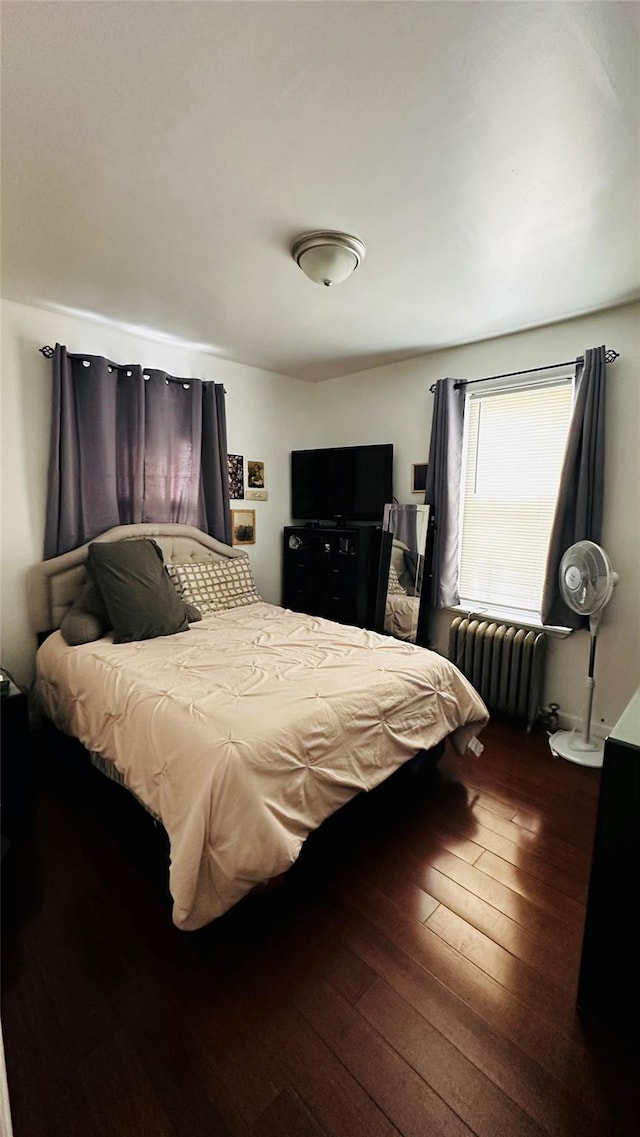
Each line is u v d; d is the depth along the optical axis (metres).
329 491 4.09
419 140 1.41
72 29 1.08
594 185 1.62
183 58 1.15
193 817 1.37
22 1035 1.21
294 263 2.20
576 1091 1.11
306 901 1.65
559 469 2.98
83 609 2.63
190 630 2.78
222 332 3.12
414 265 2.20
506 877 1.78
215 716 1.63
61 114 1.32
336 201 1.73
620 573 2.71
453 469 3.32
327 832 1.95
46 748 2.68
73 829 2.01
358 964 1.42
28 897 1.65
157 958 1.43
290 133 1.39
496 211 1.78
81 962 1.41
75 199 1.72
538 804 2.24
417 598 3.56
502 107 1.29
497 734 2.98
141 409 3.11
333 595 3.90
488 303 2.61
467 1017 1.27
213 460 3.62
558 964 1.43
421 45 1.11
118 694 1.93
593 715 2.88
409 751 2.01
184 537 3.42
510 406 3.17
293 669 2.11
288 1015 1.27
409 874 1.78
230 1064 1.15
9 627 2.79
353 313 2.78
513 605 3.27
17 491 2.77
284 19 1.05
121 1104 1.07
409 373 3.71
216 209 1.78
